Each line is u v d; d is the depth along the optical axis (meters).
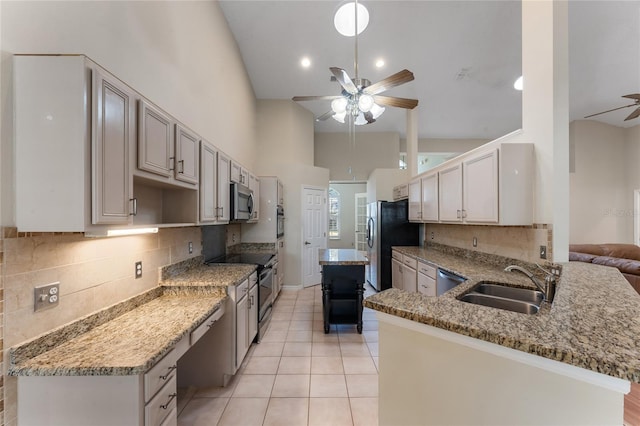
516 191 2.26
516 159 2.26
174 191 2.05
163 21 1.97
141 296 1.79
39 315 1.12
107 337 1.29
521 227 2.40
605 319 1.04
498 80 4.27
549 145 2.12
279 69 4.14
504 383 0.93
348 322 3.16
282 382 2.17
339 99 2.95
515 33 3.23
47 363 1.05
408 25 3.11
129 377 1.07
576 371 0.81
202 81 2.60
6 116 1.01
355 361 2.49
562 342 0.84
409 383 1.14
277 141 5.07
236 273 2.41
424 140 7.12
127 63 1.60
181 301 1.90
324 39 3.46
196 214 2.04
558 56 2.09
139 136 1.34
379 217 4.64
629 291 1.46
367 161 6.80
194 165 1.98
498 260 2.68
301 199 5.08
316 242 5.40
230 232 3.83
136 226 1.33
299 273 5.00
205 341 2.12
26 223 1.03
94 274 1.41
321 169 5.55
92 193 1.06
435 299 1.29
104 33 1.42
